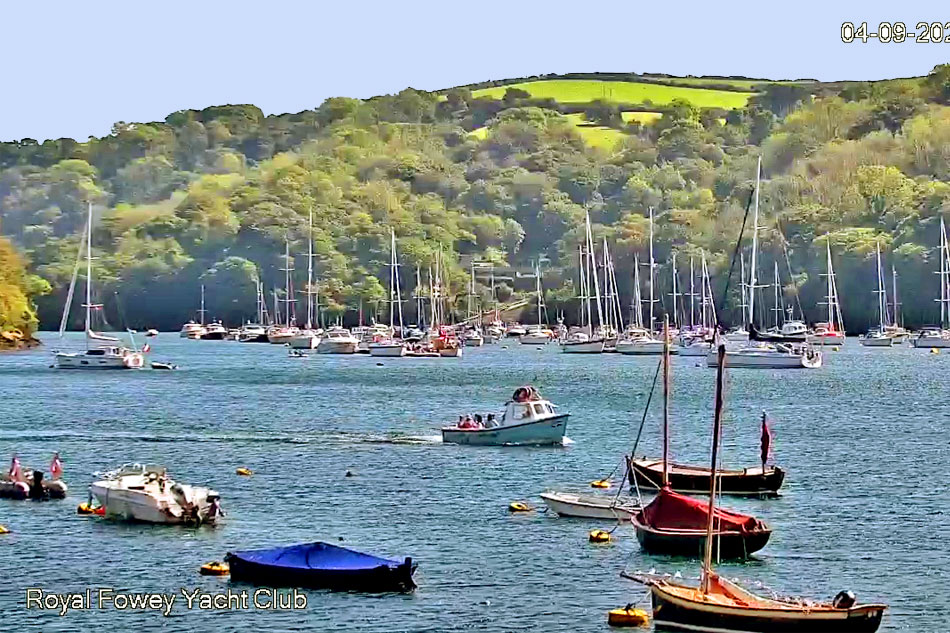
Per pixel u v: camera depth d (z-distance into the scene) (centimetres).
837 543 13038
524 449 19312
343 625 10469
